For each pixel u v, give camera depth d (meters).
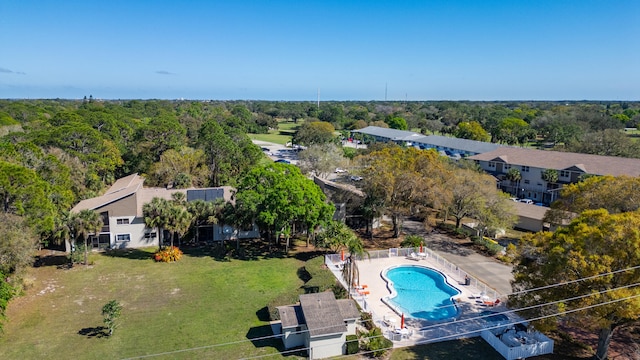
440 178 54.62
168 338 32.00
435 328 33.81
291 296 37.16
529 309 30.25
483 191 53.78
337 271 43.72
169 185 69.75
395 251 49.44
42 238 46.22
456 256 49.69
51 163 53.22
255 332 33.16
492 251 50.38
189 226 49.56
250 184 50.75
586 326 28.38
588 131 140.50
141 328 33.38
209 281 42.44
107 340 31.55
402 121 186.75
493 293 38.91
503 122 156.38
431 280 43.47
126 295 39.09
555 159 80.25
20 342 31.09
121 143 89.81
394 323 33.84
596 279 27.31
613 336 33.06
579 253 27.86
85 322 34.12
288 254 50.66
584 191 42.94
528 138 147.38
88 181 65.38
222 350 30.66
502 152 89.38
